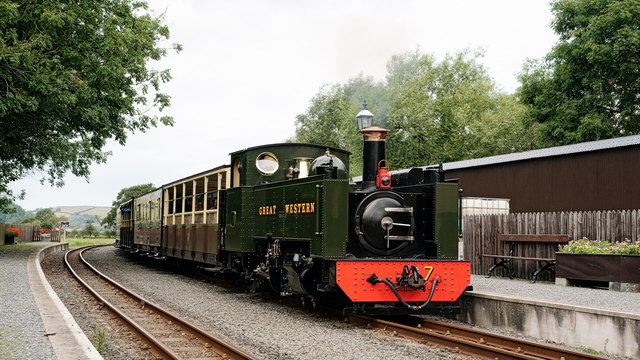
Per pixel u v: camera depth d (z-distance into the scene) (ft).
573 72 99.14
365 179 31.27
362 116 38.40
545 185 56.03
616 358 23.41
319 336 25.99
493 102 168.35
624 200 49.21
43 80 55.42
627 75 92.79
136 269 68.33
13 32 54.65
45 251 94.58
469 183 64.44
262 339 25.36
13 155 71.61
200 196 51.24
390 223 29.68
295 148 40.14
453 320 32.55
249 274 40.01
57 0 57.93
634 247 37.06
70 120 65.92
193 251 52.47
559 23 101.86
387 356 22.08
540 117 107.76
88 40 62.75
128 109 68.69
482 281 43.55
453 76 161.07
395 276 28.68
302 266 31.24
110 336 26.37
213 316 32.04
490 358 21.84
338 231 28.73
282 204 34.14
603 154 51.08
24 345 20.98
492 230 50.14
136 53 65.41
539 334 27.27
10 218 572.10
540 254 45.37
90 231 272.31
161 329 27.99
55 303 31.53
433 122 140.05
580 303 29.53
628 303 29.66
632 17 89.45
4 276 45.37
